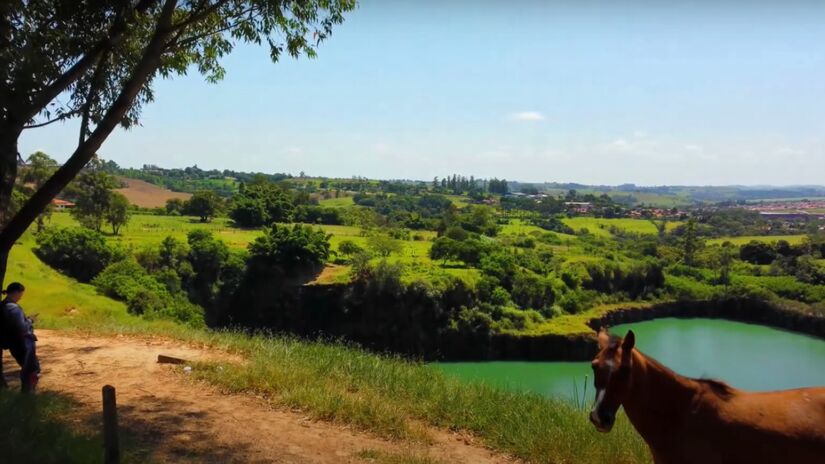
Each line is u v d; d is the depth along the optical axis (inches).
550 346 2160.4
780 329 2637.8
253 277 2479.1
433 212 6988.2
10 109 290.2
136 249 2369.6
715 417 160.1
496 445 289.7
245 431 279.9
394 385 362.3
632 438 275.3
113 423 195.9
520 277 2534.5
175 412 300.0
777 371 1780.3
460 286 2319.1
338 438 281.6
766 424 154.5
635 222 6638.8
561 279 2797.7
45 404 277.3
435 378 383.9
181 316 1809.8
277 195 4136.3
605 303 2805.1
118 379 359.3
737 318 2908.5
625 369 163.3
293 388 337.1
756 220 6599.4
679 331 2507.4
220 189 7426.2
